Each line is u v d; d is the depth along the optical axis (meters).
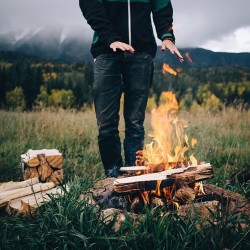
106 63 2.93
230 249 1.73
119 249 1.82
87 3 2.93
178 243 1.75
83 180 2.88
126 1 2.96
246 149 4.56
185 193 2.21
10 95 69.31
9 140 5.22
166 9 3.13
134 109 3.06
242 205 2.12
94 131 5.86
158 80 55.38
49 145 4.91
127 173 2.72
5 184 2.84
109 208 2.26
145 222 1.94
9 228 2.10
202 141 4.82
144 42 3.00
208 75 142.25
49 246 1.91
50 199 2.42
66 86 100.88
